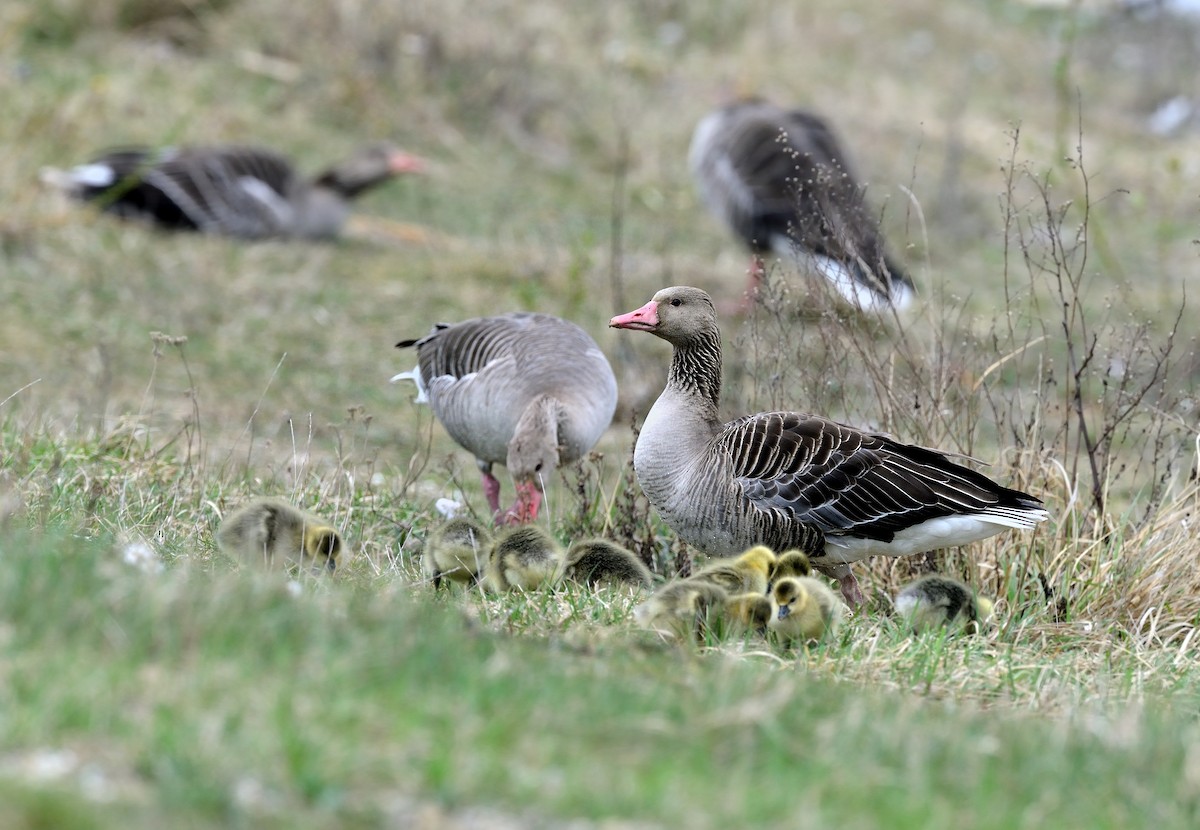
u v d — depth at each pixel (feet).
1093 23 143.74
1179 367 53.62
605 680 25.52
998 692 31.04
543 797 20.16
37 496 36.24
